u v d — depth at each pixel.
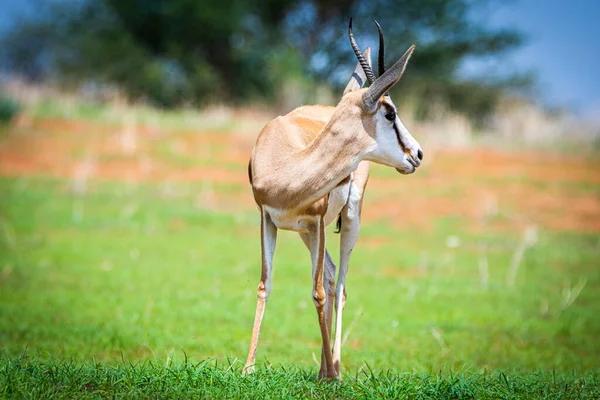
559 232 36.22
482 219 37.56
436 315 23.14
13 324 20.19
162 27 72.12
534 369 17.75
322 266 14.38
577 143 53.16
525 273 29.41
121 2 71.31
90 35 72.25
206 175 42.03
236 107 63.88
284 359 17.56
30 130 46.41
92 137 46.22
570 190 42.72
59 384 13.06
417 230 35.72
